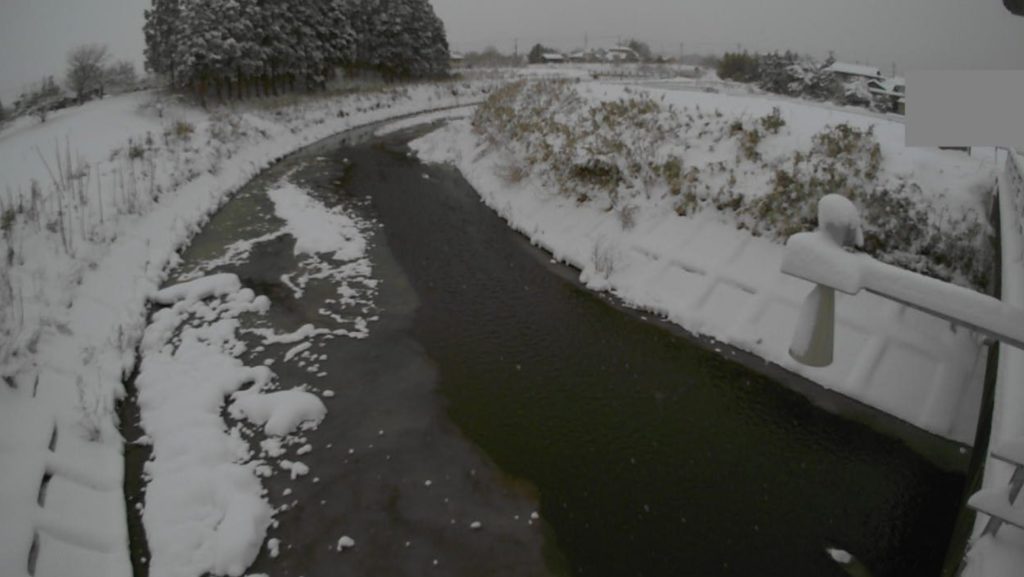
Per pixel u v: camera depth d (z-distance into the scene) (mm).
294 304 9836
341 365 8141
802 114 12758
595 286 10531
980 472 4906
